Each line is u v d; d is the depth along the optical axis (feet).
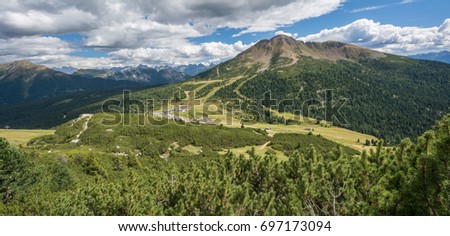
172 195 63.72
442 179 30.78
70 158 208.54
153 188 69.26
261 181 68.74
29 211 61.98
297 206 48.08
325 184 50.08
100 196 63.16
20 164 121.29
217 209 53.67
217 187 55.01
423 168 31.91
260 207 53.62
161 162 278.87
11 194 111.04
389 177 36.78
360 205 40.55
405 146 40.32
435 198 31.81
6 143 119.55
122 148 352.69
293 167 63.93
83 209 61.52
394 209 34.55
